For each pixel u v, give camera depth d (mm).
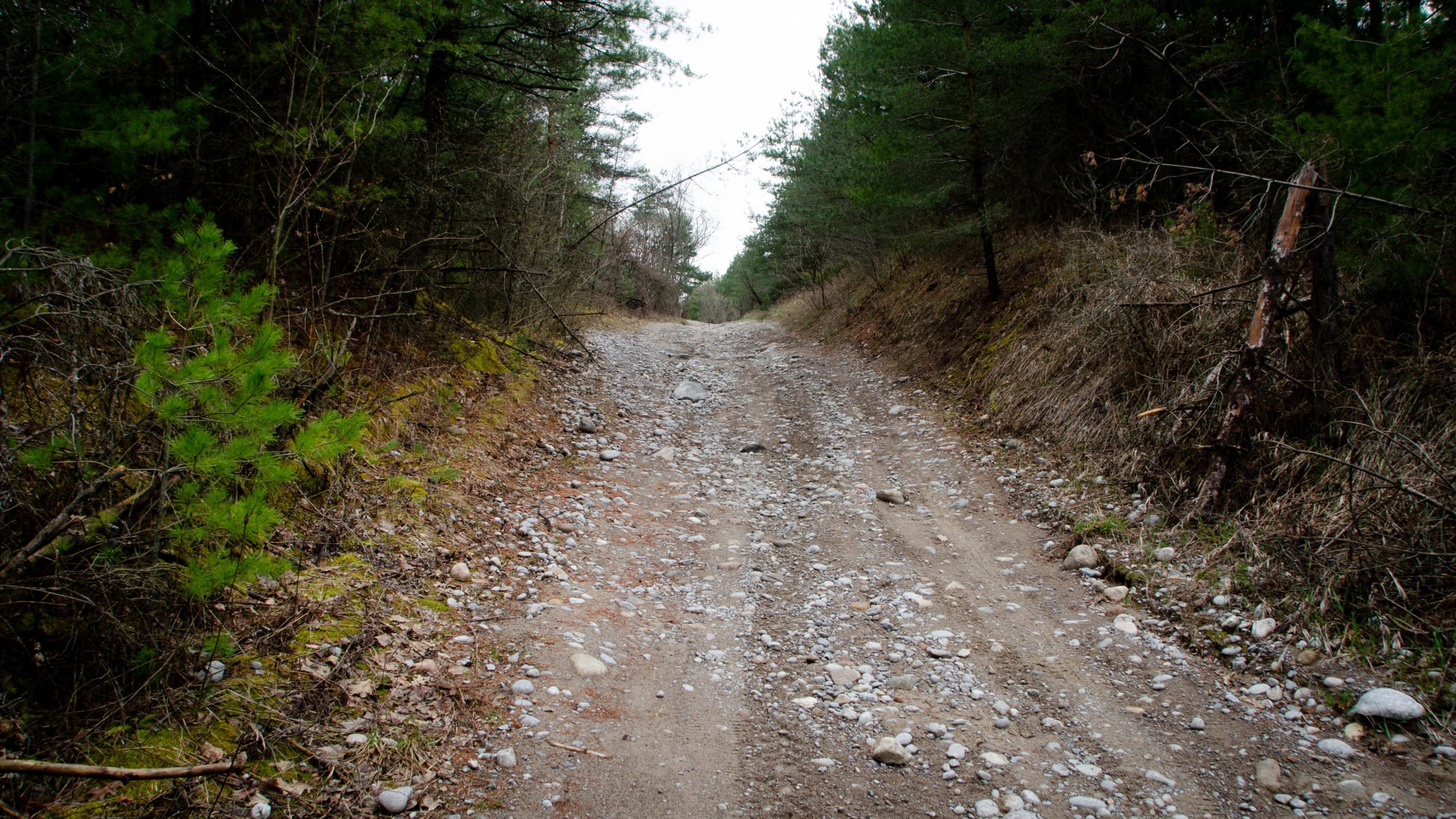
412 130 7258
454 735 3117
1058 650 4352
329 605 3727
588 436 8688
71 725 2523
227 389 3184
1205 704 3746
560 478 7055
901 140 11492
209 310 3176
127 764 2469
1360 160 6008
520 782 2928
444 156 8414
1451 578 4027
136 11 4582
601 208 16859
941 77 10758
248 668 3090
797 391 12398
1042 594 5070
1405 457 4855
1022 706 3781
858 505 7020
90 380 3041
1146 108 9969
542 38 8547
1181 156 9852
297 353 5398
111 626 2676
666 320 30797
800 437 9578
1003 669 4152
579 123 13797
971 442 8398
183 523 2996
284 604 3578
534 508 6090
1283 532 4754
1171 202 9797
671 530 6293
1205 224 7961
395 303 7875
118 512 2824
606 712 3531
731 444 9352
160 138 4406
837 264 22750
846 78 14570
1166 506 5836
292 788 2592
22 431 2900
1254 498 5258
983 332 11133
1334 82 6367
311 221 6941
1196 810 2992
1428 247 5898
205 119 5031
